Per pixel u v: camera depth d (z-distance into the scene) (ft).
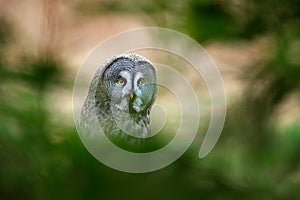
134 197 11.76
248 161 13.15
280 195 13.06
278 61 13.50
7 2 15.07
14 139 12.67
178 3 13.89
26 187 12.66
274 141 13.38
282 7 13.73
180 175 12.53
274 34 13.69
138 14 14.05
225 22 13.75
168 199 12.22
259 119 13.39
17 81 13.00
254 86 13.55
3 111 12.77
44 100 12.93
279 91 13.51
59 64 13.10
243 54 13.76
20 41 13.25
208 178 12.73
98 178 11.69
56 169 12.02
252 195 12.85
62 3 13.97
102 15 14.10
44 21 13.46
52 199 11.63
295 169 13.20
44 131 12.65
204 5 13.80
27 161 12.57
